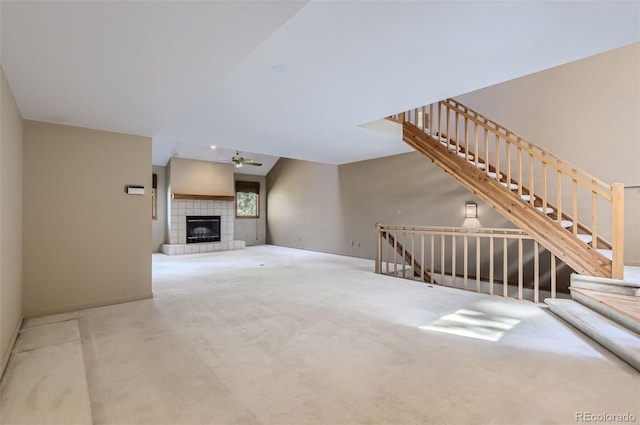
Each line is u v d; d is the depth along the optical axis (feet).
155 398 6.31
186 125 16.20
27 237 11.25
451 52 8.85
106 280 12.82
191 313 11.72
